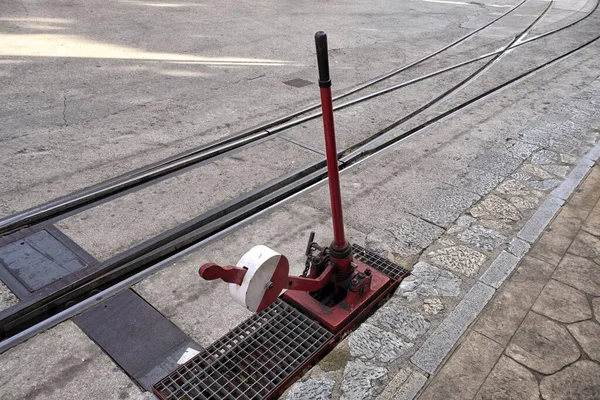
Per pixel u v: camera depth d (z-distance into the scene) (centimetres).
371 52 923
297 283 288
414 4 1410
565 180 493
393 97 712
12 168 491
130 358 299
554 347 303
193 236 412
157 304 340
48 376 287
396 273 365
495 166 524
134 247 393
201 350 305
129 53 845
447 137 594
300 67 824
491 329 316
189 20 1081
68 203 438
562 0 1523
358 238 409
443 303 339
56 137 557
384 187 486
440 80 784
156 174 493
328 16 1202
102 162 510
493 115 656
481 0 1515
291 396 271
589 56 920
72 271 367
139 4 1192
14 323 328
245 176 500
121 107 641
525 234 409
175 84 726
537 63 874
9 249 387
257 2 1302
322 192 477
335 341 310
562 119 643
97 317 328
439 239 409
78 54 826
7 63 765
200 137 572
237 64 823
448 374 286
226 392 272
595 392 274
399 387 278
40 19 1009
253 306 262
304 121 626
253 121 619
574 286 352
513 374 285
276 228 421
